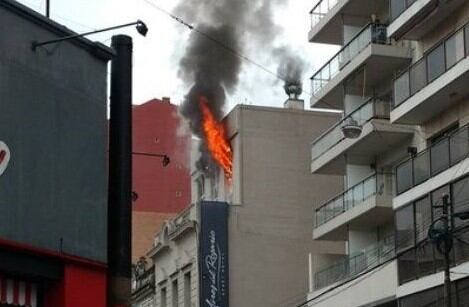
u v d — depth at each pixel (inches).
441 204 1171.9
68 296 520.7
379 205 1465.3
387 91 1560.0
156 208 2711.6
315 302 1601.9
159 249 2185.0
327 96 1672.0
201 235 1924.2
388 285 1337.4
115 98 575.2
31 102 519.2
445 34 1355.8
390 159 1556.3
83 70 558.3
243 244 1942.7
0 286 498.3
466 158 1171.9
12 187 498.6
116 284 553.3
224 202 1957.4
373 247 1441.9
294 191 1989.4
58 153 530.3
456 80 1227.2
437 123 1380.4
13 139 503.8
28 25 526.0
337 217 1595.7
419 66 1323.8
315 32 1734.7
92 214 543.8
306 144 2016.5
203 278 1900.8
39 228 510.6
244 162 1983.3
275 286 1934.1
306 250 1966.0
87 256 536.1
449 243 1060.5
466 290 1125.7
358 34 1542.8
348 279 1477.6
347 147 1560.0
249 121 2006.6
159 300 2210.9
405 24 1376.7
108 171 569.0
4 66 506.0
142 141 2755.9
